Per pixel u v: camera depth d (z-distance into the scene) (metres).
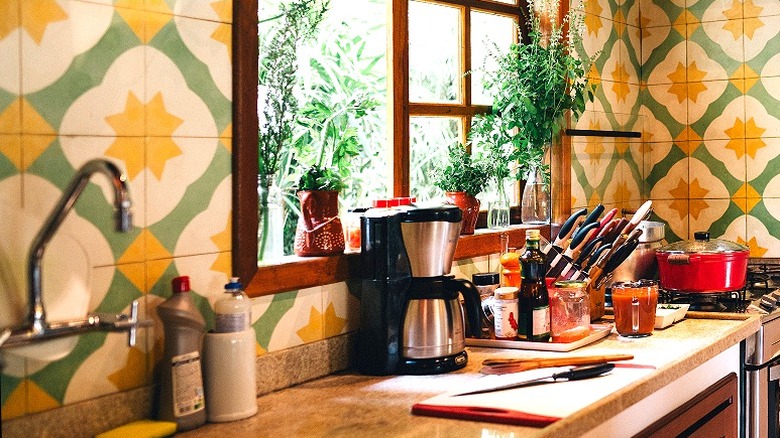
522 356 2.66
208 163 2.20
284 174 2.88
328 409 2.15
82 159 1.91
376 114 3.10
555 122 3.68
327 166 3.08
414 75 3.26
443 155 3.39
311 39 3.02
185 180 2.14
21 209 1.76
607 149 4.26
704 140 4.48
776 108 4.30
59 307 1.79
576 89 3.74
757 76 4.34
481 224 3.54
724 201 4.45
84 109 1.91
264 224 2.41
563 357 2.51
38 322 1.69
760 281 3.86
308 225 2.54
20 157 1.80
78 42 1.90
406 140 3.09
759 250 4.38
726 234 4.45
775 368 3.29
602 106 4.23
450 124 3.43
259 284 2.31
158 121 2.07
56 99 1.86
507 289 2.83
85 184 1.67
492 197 3.48
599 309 3.17
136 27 2.02
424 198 3.32
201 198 2.18
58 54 1.86
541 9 3.80
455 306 2.56
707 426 2.80
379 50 3.09
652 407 2.47
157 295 2.08
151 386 2.06
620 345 2.77
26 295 1.76
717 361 2.96
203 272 2.19
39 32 1.83
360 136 3.13
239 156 2.26
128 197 1.64
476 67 3.56
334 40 3.15
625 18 4.45
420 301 2.51
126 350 2.01
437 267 2.54
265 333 2.35
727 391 2.97
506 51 3.73
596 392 2.19
